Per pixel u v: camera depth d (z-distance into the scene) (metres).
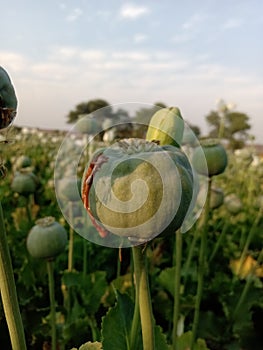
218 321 0.43
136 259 0.14
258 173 0.91
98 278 0.44
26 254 0.51
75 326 0.36
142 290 0.14
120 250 0.14
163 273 0.44
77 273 0.42
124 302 0.20
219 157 0.28
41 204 0.86
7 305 0.13
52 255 0.30
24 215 0.78
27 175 0.49
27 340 0.38
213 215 0.74
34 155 1.44
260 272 0.58
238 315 0.43
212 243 0.62
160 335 0.22
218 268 0.56
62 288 0.46
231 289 0.47
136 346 0.19
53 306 0.31
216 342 0.42
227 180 1.04
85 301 0.41
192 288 0.46
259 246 0.67
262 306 0.44
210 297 0.45
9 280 0.13
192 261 0.53
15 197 0.87
